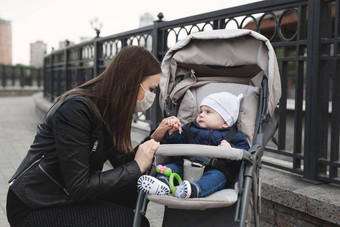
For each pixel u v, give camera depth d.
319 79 3.36
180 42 3.12
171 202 2.12
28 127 10.21
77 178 2.12
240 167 2.45
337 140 3.31
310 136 3.43
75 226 2.24
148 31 5.77
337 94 3.29
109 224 2.30
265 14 3.81
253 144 2.66
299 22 3.52
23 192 2.17
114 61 2.29
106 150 2.39
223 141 2.53
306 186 3.33
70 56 10.29
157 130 2.74
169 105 3.20
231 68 3.23
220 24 4.28
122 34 6.55
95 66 7.78
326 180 3.36
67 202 2.23
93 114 2.21
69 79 10.46
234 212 2.37
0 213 4.06
